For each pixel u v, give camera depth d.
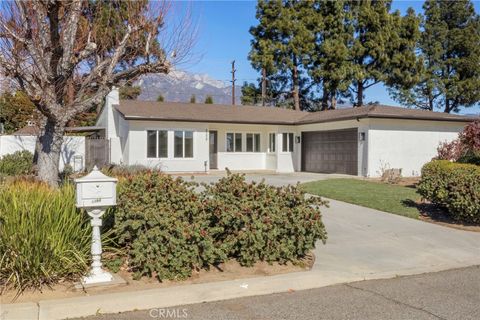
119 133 25.27
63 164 20.92
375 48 38.00
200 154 25.11
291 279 6.24
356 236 9.35
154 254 5.98
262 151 28.78
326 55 38.44
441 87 42.44
